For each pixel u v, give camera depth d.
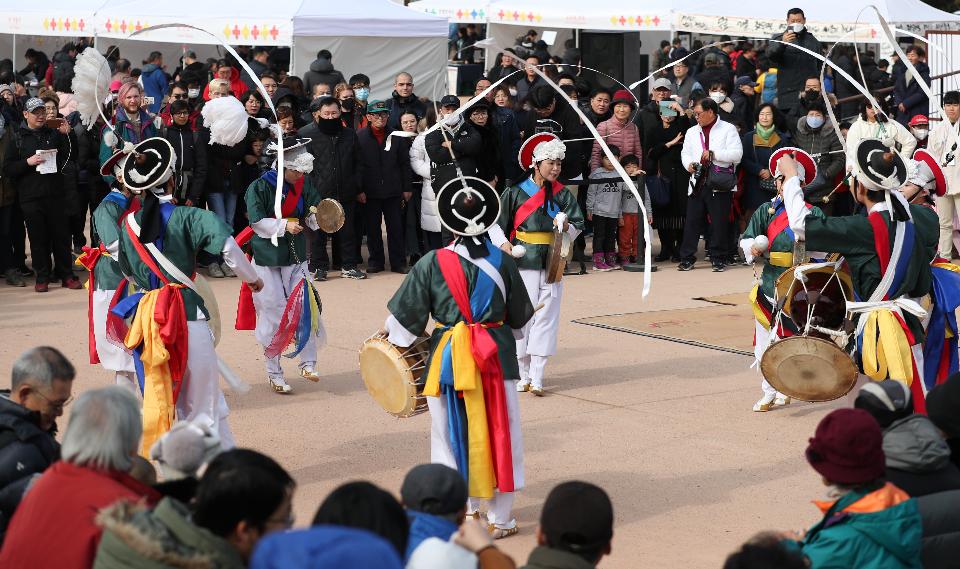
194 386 12.91
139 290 12.98
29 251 29.61
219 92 25.42
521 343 17.14
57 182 24.27
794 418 15.91
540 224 16.67
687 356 19.22
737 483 13.39
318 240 25.73
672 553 11.31
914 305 12.95
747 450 14.55
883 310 12.99
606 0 39.31
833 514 8.00
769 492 13.09
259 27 35.16
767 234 16.08
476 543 7.22
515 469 11.97
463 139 23.62
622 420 15.82
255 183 16.91
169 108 26.23
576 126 26.42
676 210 28.00
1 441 8.61
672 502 12.78
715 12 38.28
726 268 27.48
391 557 5.21
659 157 27.75
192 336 12.81
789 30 32.22
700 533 11.88
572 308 23.03
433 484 8.29
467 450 11.70
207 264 26.30
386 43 36.00
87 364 18.42
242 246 17.09
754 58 38.81
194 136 24.84
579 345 20.05
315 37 35.19
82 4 37.03
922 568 8.26
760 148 27.59
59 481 7.57
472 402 11.61
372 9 35.97
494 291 11.71
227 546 6.73
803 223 13.12
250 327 17.08
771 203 16.17
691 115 28.50
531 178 17.03
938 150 26.50
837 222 12.98
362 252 30.08
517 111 27.44
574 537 7.32
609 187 26.64
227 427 13.30
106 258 15.47
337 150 25.41
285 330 16.69
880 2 39.16
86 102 15.54
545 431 15.35
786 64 32.38
